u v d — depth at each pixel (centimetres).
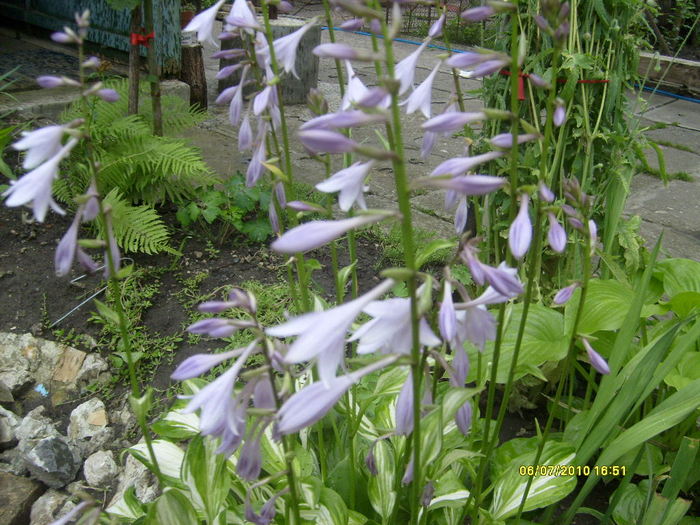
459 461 188
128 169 382
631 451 240
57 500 254
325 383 99
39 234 390
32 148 123
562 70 269
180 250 384
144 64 607
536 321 244
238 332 322
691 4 915
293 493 144
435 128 118
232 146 552
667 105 775
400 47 976
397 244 404
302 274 179
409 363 114
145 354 311
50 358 312
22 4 737
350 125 102
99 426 281
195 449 176
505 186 127
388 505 196
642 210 489
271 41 159
